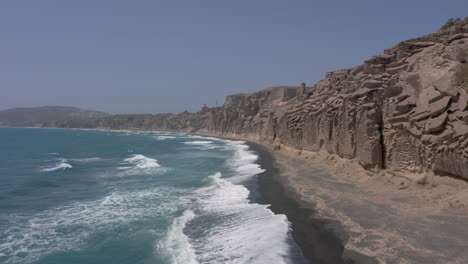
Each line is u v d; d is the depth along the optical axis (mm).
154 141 110250
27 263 13500
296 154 45031
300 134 45344
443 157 17875
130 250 14570
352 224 15867
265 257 13031
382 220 15867
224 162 45875
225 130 145000
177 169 39000
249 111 125250
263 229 16250
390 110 23719
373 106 24625
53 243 15539
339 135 31516
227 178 31812
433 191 18391
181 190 26344
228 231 16375
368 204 18750
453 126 17969
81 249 14820
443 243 12641
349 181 25562
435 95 19953
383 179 22688
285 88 114312
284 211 19141
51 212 20562
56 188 28469
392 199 19094
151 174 35188
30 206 22125
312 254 13086
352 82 30078
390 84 25016
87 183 30609
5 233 16859
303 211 18906
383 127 24234
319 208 19172
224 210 20172
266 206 20484
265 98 124312
